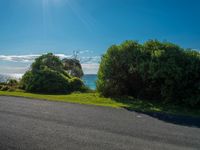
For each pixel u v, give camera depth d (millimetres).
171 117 12367
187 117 12547
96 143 7961
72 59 37594
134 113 12938
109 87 19938
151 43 18938
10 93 20047
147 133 9312
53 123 10203
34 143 7746
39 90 24531
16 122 10172
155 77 17031
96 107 14250
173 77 16703
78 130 9312
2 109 12727
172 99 17000
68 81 25781
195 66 16422
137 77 19047
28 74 25750
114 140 8328
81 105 14789
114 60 19641
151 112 13406
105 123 10531
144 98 18953
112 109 13812
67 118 11156
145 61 18266
